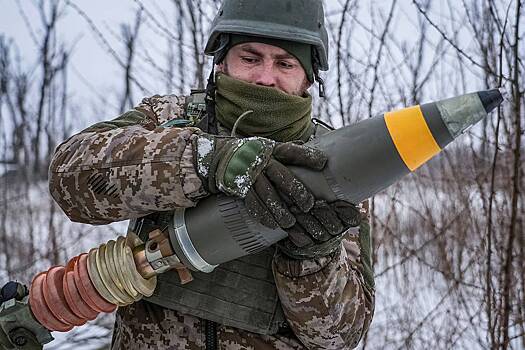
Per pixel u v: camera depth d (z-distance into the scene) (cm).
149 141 115
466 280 434
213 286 132
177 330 134
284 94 135
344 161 115
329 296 128
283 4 135
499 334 302
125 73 363
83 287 123
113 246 124
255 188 112
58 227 553
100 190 116
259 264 134
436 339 379
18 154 595
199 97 153
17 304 131
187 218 120
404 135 113
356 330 138
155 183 112
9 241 541
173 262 123
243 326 132
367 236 151
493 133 331
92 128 128
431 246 476
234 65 140
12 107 596
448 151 407
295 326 132
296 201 113
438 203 471
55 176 121
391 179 117
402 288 488
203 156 113
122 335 141
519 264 325
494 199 329
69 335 378
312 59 146
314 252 123
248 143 113
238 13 137
